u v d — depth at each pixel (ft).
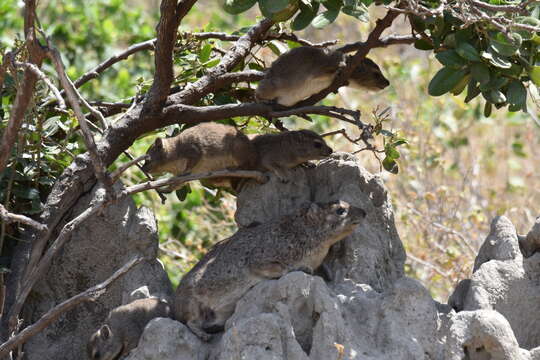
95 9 70.85
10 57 32.14
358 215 34.32
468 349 31.55
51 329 35.86
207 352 32.37
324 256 34.88
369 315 32.04
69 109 41.16
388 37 41.11
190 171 40.29
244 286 33.78
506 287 33.63
